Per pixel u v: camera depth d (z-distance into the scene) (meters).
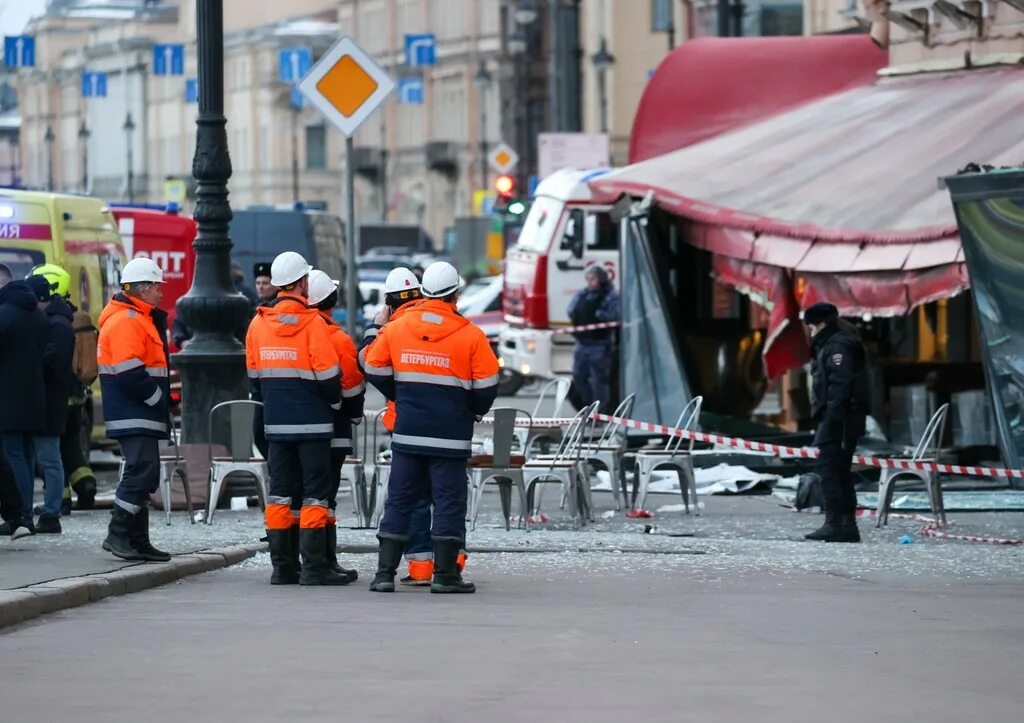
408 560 32.41
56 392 39.19
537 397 94.81
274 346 32.41
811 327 41.34
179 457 42.25
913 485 50.59
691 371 58.12
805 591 31.58
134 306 33.94
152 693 21.50
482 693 21.52
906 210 50.88
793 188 55.19
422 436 31.38
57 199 54.72
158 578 32.53
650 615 28.19
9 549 35.84
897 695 21.50
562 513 46.72
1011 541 40.38
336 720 19.98
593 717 20.14
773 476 52.88
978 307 47.44
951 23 62.31
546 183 82.69
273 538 32.72
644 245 58.00
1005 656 24.33
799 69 67.44
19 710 20.55
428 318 31.55
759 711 20.48
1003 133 54.56
